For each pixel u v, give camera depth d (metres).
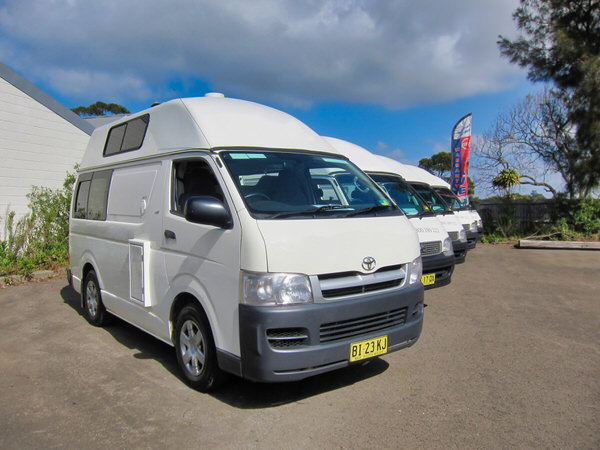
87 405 3.95
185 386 4.31
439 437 3.33
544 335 5.71
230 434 3.43
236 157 4.18
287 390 4.19
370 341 3.80
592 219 16.44
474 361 4.84
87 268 6.54
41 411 3.85
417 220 7.16
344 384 4.30
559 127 18.20
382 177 8.37
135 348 5.46
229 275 3.64
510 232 17.84
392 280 4.07
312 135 5.16
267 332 3.44
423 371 4.58
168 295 4.43
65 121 12.13
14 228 11.11
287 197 4.09
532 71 16.95
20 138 11.31
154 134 5.03
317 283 3.59
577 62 15.42
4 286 9.20
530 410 3.73
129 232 5.13
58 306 7.57
